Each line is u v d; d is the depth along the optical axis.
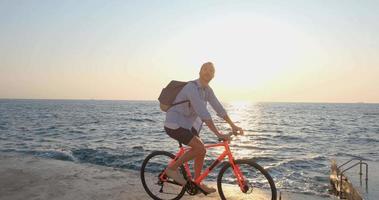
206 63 3.88
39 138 28.42
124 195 4.81
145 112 108.25
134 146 23.20
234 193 4.91
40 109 121.31
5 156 7.65
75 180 5.61
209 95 4.11
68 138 28.92
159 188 4.80
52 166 6.63
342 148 26.48
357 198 7.01
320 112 136.12
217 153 18.44
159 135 33.47
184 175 4.23
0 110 104.69
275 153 22.16
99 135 32.44
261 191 5.00
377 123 65.31
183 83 3.96
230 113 118.38
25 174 5.99
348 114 116.25
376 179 8.03
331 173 10.88
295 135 37.91
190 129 4.04
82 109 130.25
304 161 17.78
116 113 97.12
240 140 31.58
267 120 73.88
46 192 4.99
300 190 10.49
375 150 25.31
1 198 4.75
